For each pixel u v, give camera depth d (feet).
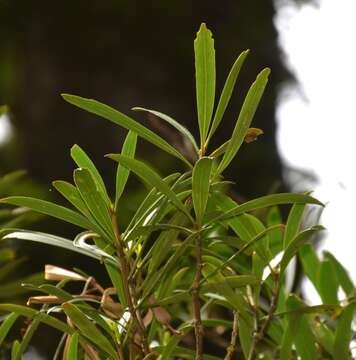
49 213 4.07
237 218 4.30
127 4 12.12
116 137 12.12
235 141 4.00
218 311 5.43
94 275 8.57
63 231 8.84
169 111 12.03
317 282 4.84
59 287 4.35
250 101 3.96
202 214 4.04
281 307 4.68
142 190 8.66
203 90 4.01
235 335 4.26
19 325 5.82
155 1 12.01
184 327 4.33
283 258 4.19
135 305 4.12
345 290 4.85
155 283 4.13
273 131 11.83
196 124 12.13
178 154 4.02
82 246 4.07
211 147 11.72
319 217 4.44
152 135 4.01
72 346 4.22
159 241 4.14
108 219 4.06
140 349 4.19
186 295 4.15
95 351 4.29
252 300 4.48
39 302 4.20
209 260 4.25
